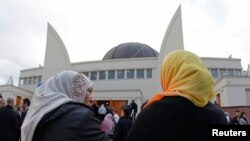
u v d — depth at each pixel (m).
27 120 1.86
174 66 1.65
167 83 1.69
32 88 45.03
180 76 1.58
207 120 1.47
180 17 39.00
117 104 31.02
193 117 1.45
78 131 1.71
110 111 8.48
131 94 30.97
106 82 36.66
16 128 5.10
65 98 1.92
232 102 22.50
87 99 2.22
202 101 1.49
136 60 36.16
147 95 34.38
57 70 41.56
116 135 5.44
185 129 1.42
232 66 36.78
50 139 1.71
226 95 22.84
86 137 1.73
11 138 5.00
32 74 45.78
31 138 1.77
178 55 1.67
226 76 23.17
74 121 1.74
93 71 38.06
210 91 1.55
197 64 1.63
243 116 9.83
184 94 1.50
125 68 36.19
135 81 35.41
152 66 35.38
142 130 1.49
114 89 34.78
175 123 1.43
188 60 1.63
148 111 1.52
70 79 2.08
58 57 42.25
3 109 5.13
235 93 22.70
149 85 34.75
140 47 46.16
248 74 36.72
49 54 42.91
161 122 1.45
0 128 4.97
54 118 1.76
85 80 2.18
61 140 1.68
